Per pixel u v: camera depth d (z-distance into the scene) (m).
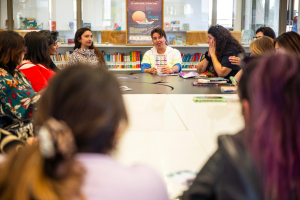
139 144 1.28
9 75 1.86
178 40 6.03
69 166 0.47
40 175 0.45
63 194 0.44
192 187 0.66
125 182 0.50
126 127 0.58
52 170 0.46
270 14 6.25
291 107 0.55
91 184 0.48
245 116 0.68
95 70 0.56
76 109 0.52
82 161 0.50
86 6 5.99
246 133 0.60
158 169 1.05
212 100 2.17
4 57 1.84
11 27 5.95
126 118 0.57
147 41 5.80
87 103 0.52
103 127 0.52
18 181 0.44
